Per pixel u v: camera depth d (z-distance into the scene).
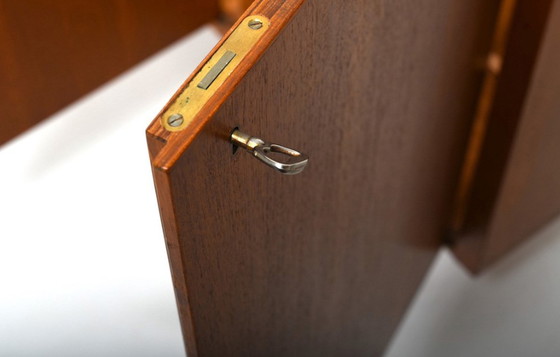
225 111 0.37
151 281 0.88
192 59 0.99
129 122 0.95
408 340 0.92
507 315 0.93
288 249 0.51
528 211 0.90
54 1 0.65
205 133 0.36
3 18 0.62
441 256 0.98
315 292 0.60
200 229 0.40
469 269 0.96
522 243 0.98
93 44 0.71
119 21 0.72
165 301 0.88
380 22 0.47
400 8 0.48
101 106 0.96
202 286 0.43
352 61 0.46
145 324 0.87
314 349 0.66
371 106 0.52
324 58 0.43
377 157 0.57
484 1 0.62
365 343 0.81
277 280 0.52
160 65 0.99
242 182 0.41
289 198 0.48
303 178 0.48
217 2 0.86
